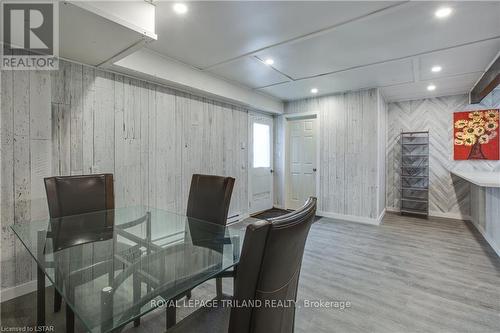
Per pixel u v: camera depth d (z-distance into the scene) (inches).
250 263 27.3
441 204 190.9
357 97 177.5
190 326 42.1
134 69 109.7
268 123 214.8
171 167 135.8
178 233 74.7
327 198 192.1
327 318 73.9
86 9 63.5
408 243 134.2
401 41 103.2
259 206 205.6
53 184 81.8
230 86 159.6
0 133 79.1
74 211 85.1
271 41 104.7
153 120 127.5
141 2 75.6
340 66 131.3
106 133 110.0
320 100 194.7
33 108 85.9
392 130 208.4
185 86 133.5
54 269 54.9
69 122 99.1
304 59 122.8
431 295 85.3
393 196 209.2
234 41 104.1
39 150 87.1
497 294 85.3
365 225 168.9
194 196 89.7
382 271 102.8
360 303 81.2
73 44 83.1
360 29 94.3
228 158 173.5
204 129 155.1
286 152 217.3
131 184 118.6
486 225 138.5
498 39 100.6
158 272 53.9
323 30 94.4
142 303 43.8
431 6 79.5
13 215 82.3
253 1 77.6
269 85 167.3
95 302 44.3
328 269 104.9
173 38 102.0
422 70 136.3
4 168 80.4
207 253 62.4
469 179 123.6
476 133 177.2
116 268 55.8
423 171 194.2
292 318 42.0
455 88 169.5
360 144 176.6
